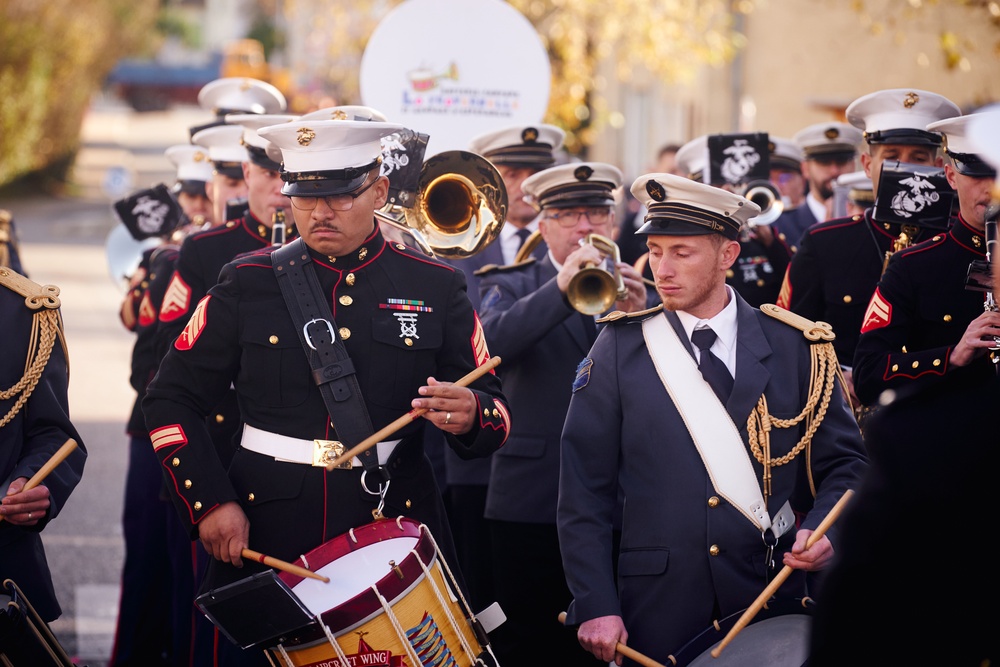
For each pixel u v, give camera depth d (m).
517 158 7.95
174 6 122.81
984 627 3.10
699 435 5.02
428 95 8.62
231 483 4.98
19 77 42.94
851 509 3.25
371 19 23.19
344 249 5.05
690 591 4.95
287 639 4.45
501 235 8.10
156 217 9.25
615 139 30.59
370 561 4.70
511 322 6.56
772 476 5.03
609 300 6.06
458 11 8.62
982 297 5.67
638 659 4.80
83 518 11.17
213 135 7.88
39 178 49.62
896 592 3.15
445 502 7.84
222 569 4.97
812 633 3.27
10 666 4.50
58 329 5.36
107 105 113.06
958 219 5.77
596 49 21.08
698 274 5.08
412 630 4.48
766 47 19.88
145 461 7.78
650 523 5.03
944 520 3.12
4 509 4.80
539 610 6.87
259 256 5.17
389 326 5.05
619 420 5.19
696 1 20.30
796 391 5.10
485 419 4.95
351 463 4.92
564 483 5.20
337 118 5.54
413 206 6.36
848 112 7.03
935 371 5.39
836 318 6.94
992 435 3.14
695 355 5.13
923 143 6.71
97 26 50.75
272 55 78.12
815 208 9.81
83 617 8.67
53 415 5.23
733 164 8.51
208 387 5.05
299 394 4.96
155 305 7.78
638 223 12.20
